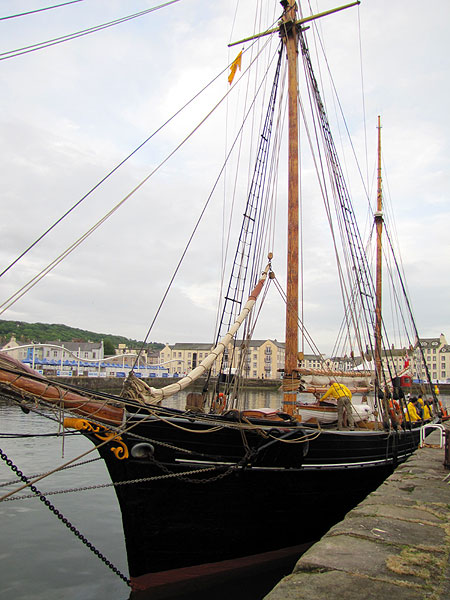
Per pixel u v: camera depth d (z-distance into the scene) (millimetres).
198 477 7797
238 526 8336
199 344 133125
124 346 134125
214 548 8156
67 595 7695
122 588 8047
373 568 4051
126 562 9164
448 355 132375
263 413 9609
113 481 7379
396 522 5539
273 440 8305
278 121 15914
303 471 8969
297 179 13156
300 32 15211
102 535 10578
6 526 10922
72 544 9945
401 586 3686
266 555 8773
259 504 8492
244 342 12695
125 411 7207
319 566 4086
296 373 11812
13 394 6547
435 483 7930
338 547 4590
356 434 10305
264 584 8195
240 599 7605
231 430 8000
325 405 12734
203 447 7789
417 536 5020
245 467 8148
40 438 23016
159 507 7617
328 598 3434
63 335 135250
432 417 22453
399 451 12898
